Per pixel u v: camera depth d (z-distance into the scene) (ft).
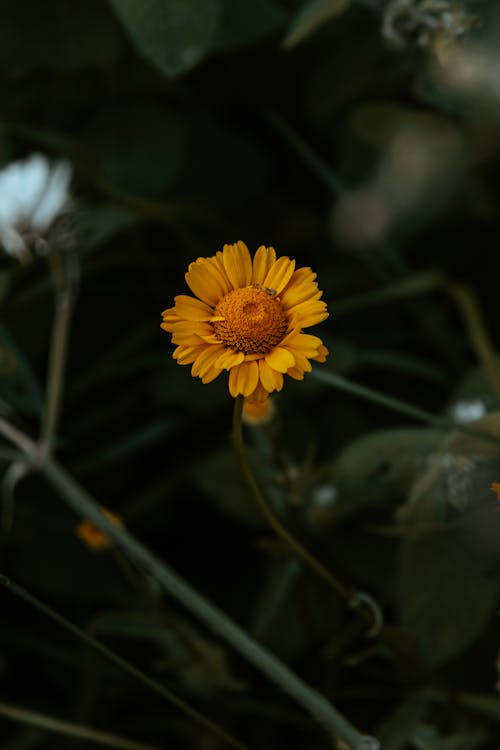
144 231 3.02
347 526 2.60
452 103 2.60
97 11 2.79
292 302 2.10
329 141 3.10
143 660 2.74
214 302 2.12
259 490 2.20
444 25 2.47
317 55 2.99
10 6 2.79
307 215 3.08
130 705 2.72
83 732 2.34
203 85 3.08
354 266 3.01
